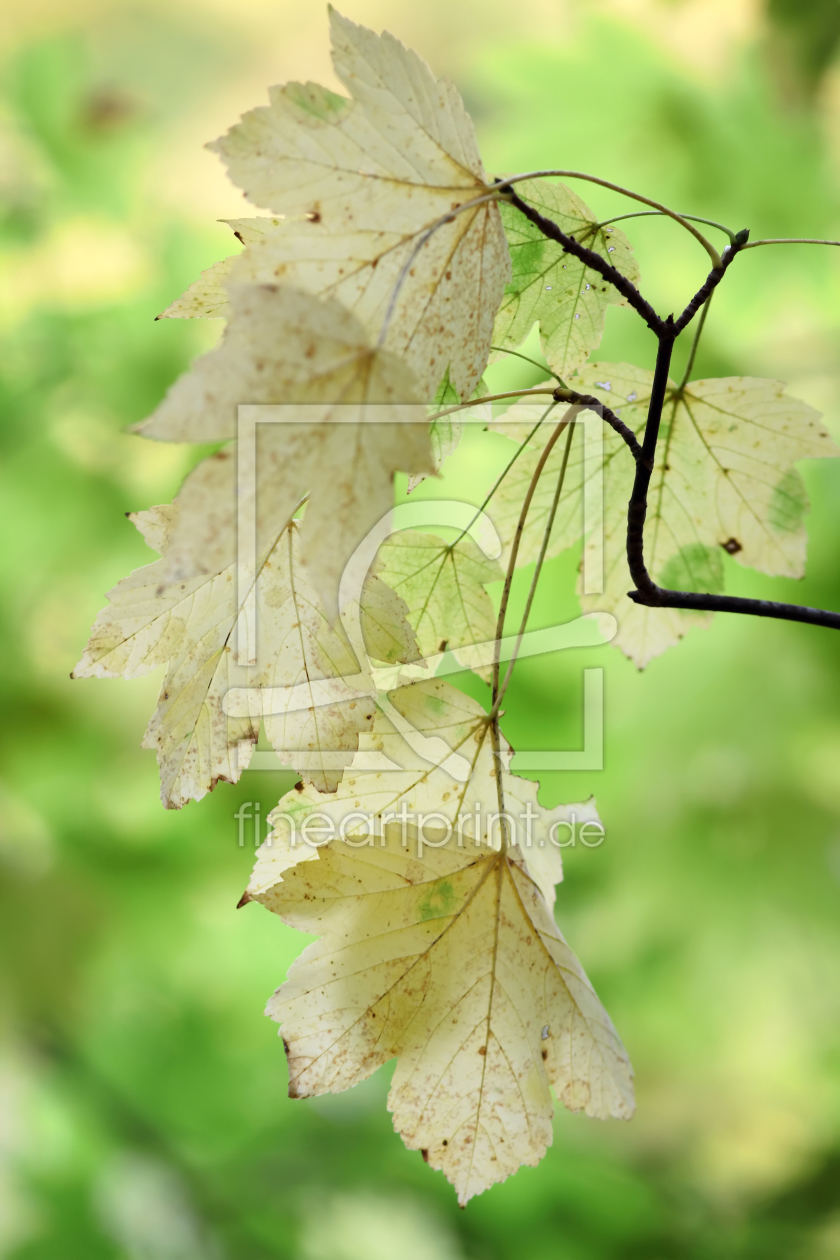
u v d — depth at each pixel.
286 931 3.06
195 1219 3.01
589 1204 3.08
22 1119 3.15
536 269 1.24
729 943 2.79
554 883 1.24
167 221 3.00
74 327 2.88
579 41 2.49
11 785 2.98
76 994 2.89
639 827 2.89
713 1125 3.66
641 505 1.22
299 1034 1.21
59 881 2.86
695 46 2.60
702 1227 3.28
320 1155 3.21
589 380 1.27
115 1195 3.01
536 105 2.61
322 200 1.17
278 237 1.17
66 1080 3.18
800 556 1.30
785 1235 3.25
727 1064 3.50
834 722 2.74
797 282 2.62
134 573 1.21
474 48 3.55
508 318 1.25
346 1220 3.05
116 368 2.90
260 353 1.14
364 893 1.22
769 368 2.65
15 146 2.96
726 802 2.79
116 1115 3.19
